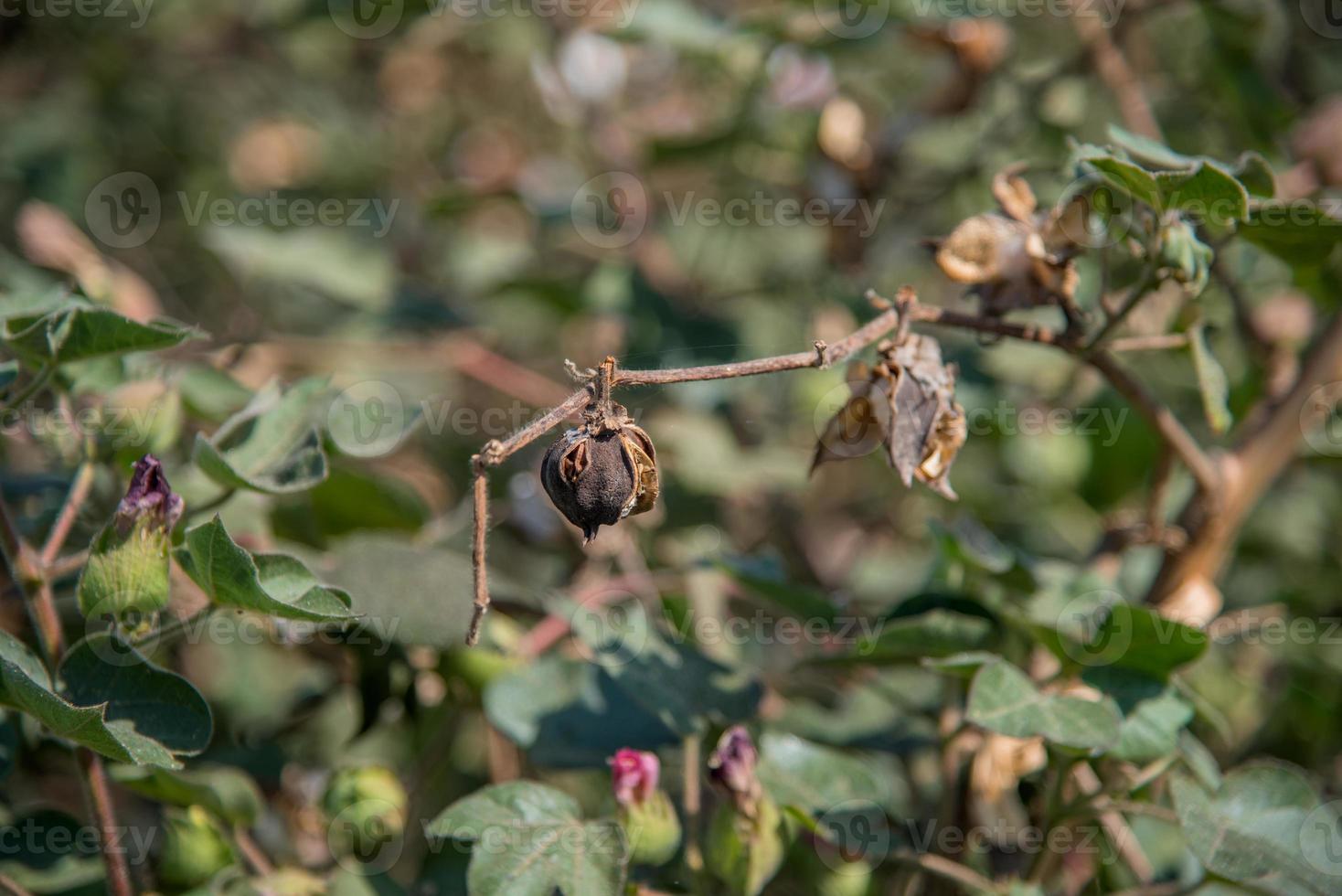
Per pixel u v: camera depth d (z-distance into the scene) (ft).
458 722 4.22
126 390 4.02
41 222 4.75
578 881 3.76
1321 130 4.45
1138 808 3.88
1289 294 4.59
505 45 6.37
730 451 4.77
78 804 4.55
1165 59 5.40
